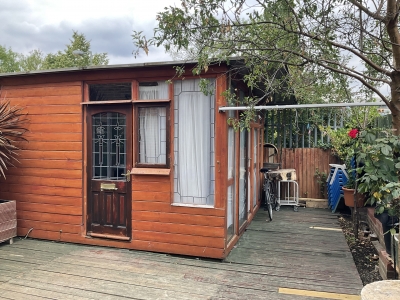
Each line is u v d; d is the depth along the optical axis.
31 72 4.63
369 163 2.89
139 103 4.33
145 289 3.29
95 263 3.98
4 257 4.18
